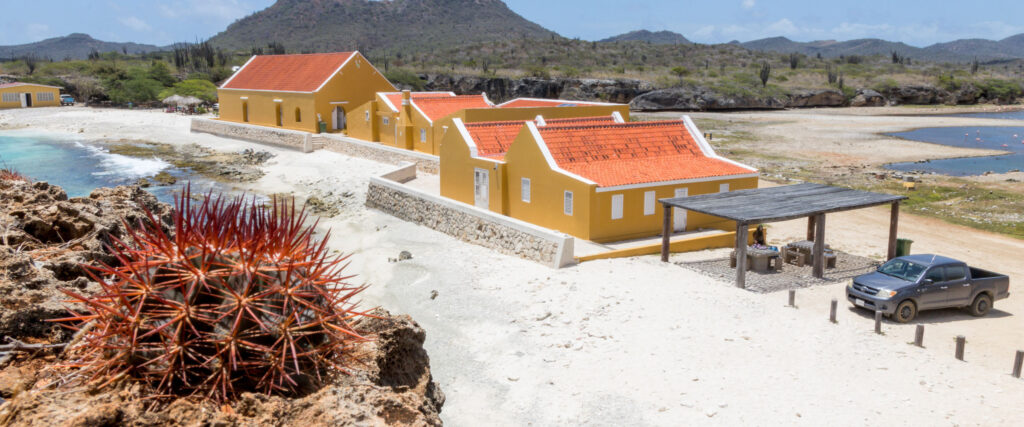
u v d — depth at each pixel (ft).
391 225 119.65
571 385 55.42
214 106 330.34
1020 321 70.64
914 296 68.95
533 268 86.84
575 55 647.56
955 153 229.86
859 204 86.63
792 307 72.79
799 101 464.65
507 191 113.50
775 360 59.06
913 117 392.27
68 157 199.31
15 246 29.99
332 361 20.93
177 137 243.40
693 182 104.22
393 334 27.43
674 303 73.15
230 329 17.56
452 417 50.90
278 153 203.92
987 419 48.49
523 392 54.70
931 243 109.09
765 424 48.37
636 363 58.90
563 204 100.68
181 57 488.02
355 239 110.83
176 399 17.42
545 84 463.01
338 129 221.25
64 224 33.45
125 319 17.44
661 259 90.58
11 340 20.74
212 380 18.25
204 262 17.53
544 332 66.18
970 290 71.51
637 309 71.36
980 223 124.67
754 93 445.78
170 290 17.95
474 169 119.96
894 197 90.53
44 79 366.63
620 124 115.85
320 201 141.69
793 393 52.95
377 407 20.42
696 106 431.02
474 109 149.18
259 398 18.15
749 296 76.02
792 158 211.20
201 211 18.65
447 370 59.26
